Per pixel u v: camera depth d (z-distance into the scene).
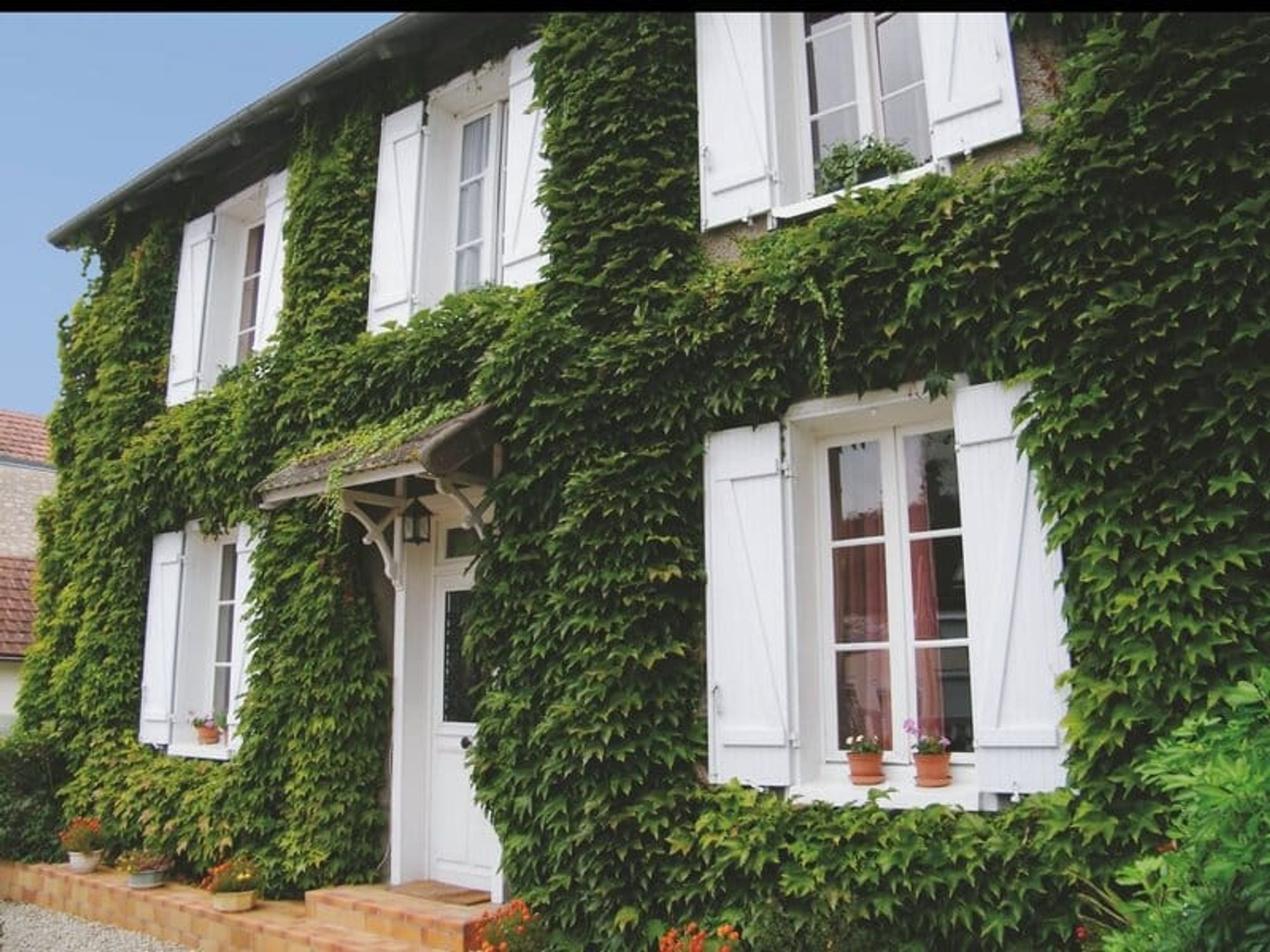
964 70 5.01
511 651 5.73
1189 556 3.95
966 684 4.77
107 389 9.58
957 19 5.06
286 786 6.89
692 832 4.98
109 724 8.80
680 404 5.48
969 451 4.59
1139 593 4.01
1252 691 2.81
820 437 5.36
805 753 4.93
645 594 5.34
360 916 6.00
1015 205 4.54
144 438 9.02
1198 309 4.09
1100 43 4.41
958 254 4.66
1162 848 3.81
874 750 4.76
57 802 8.91
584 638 5.43
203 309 9.16
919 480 5.09
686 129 6.11
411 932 5.69
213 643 8.63
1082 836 4.00
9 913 7.82
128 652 8.87
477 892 6.29
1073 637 4.15
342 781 6.76
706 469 5.41
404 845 6.64
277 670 7.09
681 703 5.27
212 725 8.19
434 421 6.25
